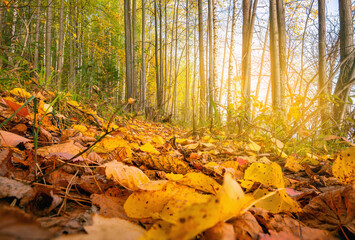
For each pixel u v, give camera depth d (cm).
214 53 892
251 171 84
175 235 32
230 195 39
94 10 1440
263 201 72
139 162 130
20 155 97
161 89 1159
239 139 279
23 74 200
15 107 123
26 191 55
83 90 326
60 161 93
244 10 488
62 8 948
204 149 245
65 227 47
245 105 279
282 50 434
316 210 69
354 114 270
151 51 2244
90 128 219
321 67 329
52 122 181
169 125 756
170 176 97
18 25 397
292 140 226
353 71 318
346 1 372
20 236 20
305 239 47
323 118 229
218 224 41
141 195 61
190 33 1916
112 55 1545
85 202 70
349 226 60
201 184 72
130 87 1009
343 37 360
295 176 157
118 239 39
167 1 1580
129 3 1072
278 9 490
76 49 834
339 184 129
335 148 228
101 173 94
